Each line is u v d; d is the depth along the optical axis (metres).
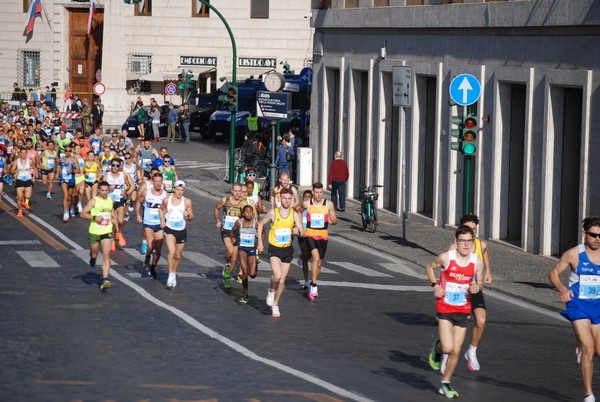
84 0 199.62
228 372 37.22
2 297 51.22
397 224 84.00
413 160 86.88
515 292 55.88
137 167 91.00
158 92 193.12
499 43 73.81
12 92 191.88
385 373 38.03
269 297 48.47
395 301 53.44
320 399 33.62
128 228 77.81
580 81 63.84
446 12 80.62
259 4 189.88
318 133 106.50
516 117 73.56
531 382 37.66
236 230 51.75
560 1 65.75
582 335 34.81
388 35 91.25
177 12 190.25
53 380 35.66
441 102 81.69
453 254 35.47
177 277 58.16
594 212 63.03
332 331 45.53
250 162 115.62
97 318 46.59
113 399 33.19
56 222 80.25
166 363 38.44
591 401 34.31
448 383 34.97
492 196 74.19
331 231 79.06
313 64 107.31
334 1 101.94
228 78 189.88
